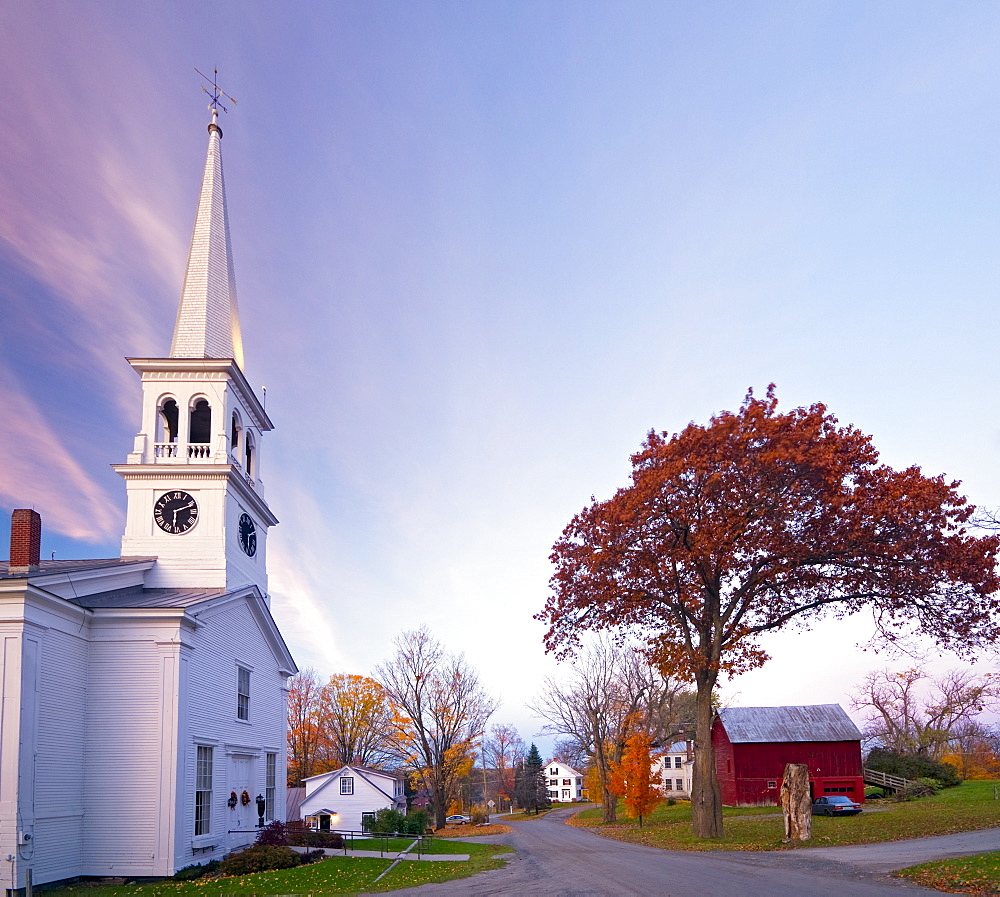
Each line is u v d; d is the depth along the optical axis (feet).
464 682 224.12
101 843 80.12
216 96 127.65
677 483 100.73
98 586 89.71
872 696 239.71
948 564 97.09
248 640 108.47
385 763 260.21
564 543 116.47
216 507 104.37
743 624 111.14
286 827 115.75
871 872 66.28
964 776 244.22
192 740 87.15
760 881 63.82
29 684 73.10
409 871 84.64
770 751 175.73
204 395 107.86
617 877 71.82
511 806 382.83
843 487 96.78
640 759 168.14
